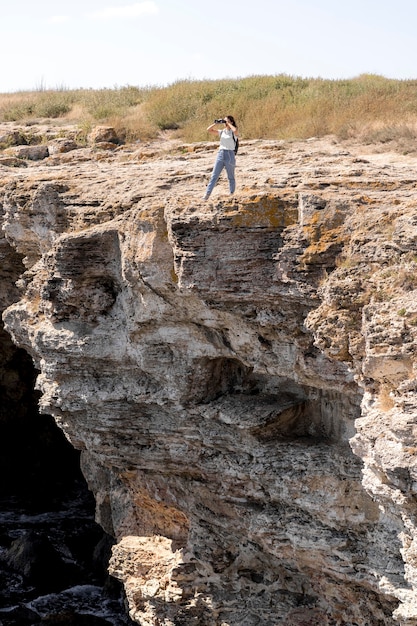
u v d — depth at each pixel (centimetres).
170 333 1756
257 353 1647
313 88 3186
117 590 2562
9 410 3372
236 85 3394
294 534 1664
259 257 1517
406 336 1251
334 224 1450
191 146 2588
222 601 1828
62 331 1911
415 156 2262
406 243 1338
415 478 1177
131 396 1872
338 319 1369
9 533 2998
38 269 2094
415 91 2938
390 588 1512
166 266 1662
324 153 2241
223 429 1775
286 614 1753
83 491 3362
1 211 2294
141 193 1830
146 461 1930
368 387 1341
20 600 2547
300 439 1716
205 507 1867
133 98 3644
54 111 3650
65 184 2022
